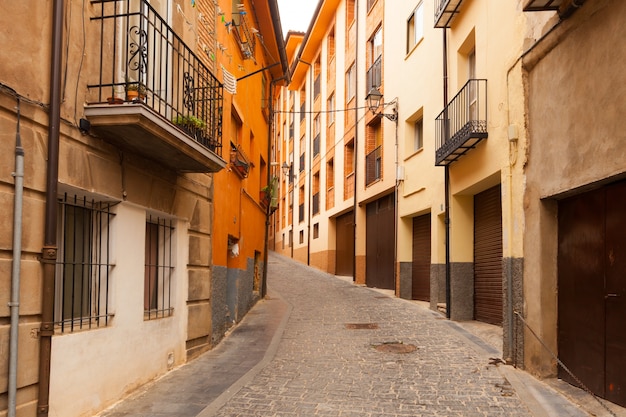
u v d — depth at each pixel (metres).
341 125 21.94
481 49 9.62
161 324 6.82
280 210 39.69
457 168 10.98
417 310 12.38
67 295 5.10
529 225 6.76
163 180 6.82
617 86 4.89
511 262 7.25
